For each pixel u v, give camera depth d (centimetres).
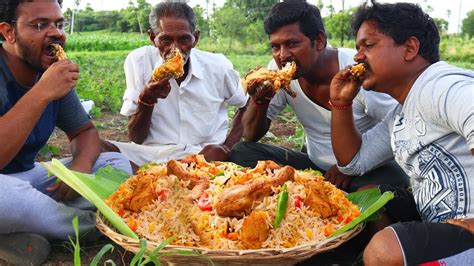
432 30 141
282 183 145
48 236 162
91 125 193
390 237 121
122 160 193
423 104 131
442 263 118
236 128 228
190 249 129
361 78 151
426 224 123
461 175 129
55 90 156
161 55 202
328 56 188
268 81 175
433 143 133
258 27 1866
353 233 141
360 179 182
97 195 151
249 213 140
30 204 152
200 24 2130
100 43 1689
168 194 146
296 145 325
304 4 176
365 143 171
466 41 1540
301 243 138
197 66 214
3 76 165
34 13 157
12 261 158
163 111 215
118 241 138
